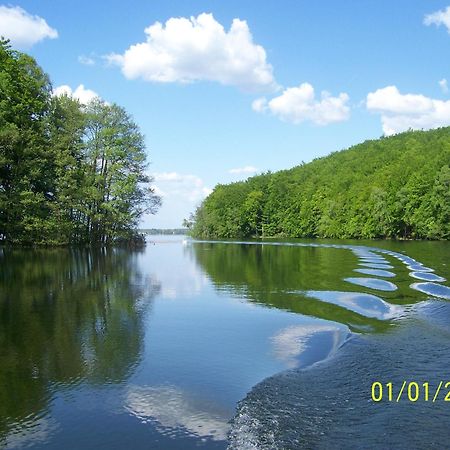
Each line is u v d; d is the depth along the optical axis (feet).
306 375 36.27
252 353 41.93
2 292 72.84
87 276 93.20
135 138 188.75
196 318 55.98
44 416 28.99
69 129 176.24
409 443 25.75
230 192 491.72
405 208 289.94
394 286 81.87
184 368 37.76
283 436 26.35
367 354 41.50
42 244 160.56
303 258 149.89
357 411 29.73
